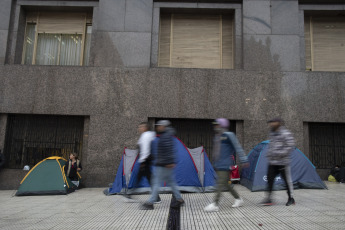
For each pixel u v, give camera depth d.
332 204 6.05
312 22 11.40
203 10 11.19
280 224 4.50
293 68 10.38
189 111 10.17
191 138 10.35
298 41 10.52
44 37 11.76
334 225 4.43
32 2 11.24
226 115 10.15
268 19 10.66
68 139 10.48
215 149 5.61
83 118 10.58
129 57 10.52
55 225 4.81
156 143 5.82
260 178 8.12
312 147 10.34
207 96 10.25
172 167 5.52
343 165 10.16
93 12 11.09
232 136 5.50
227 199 6.79
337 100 10.16
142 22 10.73
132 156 8.41
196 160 8.34
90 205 6.58
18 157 10.39
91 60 10.82
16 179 10.03
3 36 10.84
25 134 10.50
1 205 6.86
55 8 11.42
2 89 10.43
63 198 7.69
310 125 10.48
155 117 10.20
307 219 4.79
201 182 8.10
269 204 5.91
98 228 4.51
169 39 11.35
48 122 10.55
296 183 8.26
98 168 9.89
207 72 10.38
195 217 5.03
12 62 10.88
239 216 5.04
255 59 10.45
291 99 10.18
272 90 10.24
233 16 11.28
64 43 11.66
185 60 11.24
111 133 10.07
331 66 11.12
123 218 5.12
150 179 6.20
